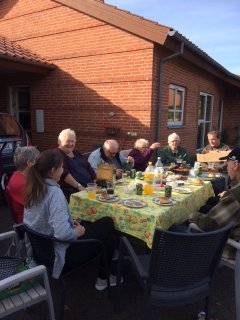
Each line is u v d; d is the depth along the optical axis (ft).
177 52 21.54
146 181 11.96
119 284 8.27
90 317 8.09
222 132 40.09
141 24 20.49
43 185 7.25
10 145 18.34
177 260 6.27
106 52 22.95
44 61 25.72
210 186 12.88
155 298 6.43
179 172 14.74
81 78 24.67
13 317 7.95
